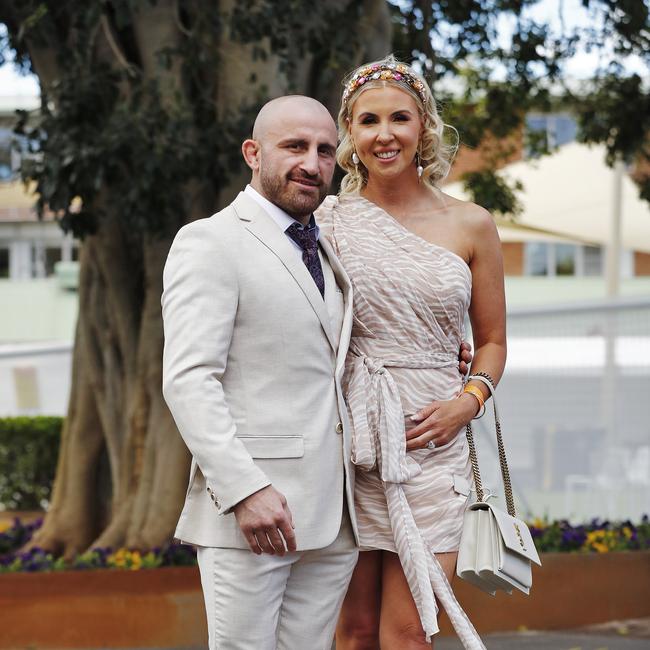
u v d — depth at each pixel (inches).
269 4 297.9
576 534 329.1
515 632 297.7
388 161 175.2
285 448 149.3
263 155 154.9
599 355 441.7
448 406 168.4
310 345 151.9
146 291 342.6
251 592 148.7
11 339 1047.6
